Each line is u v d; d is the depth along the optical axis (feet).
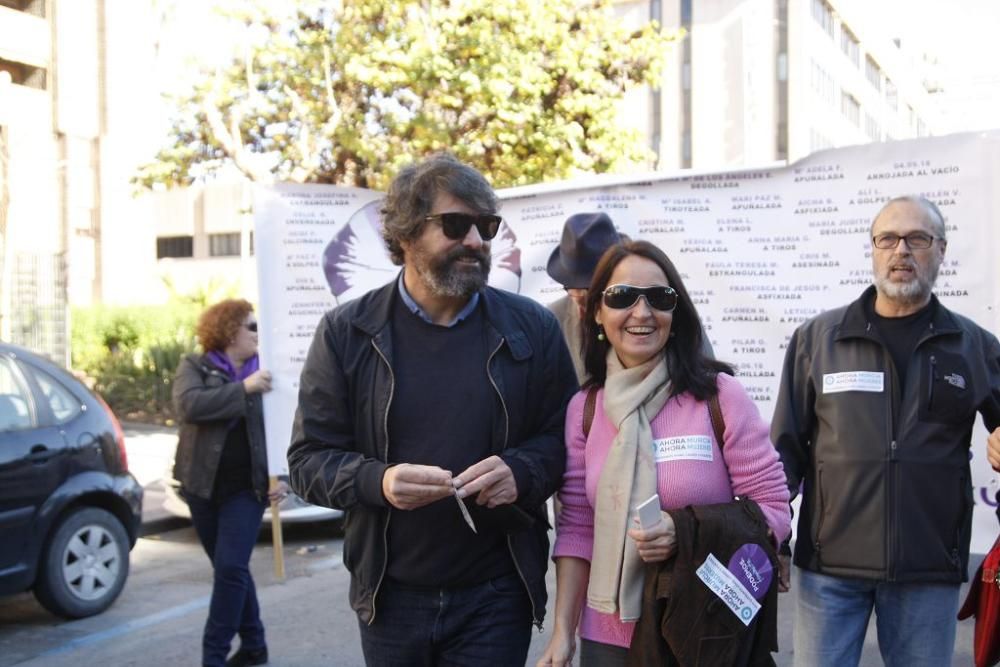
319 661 18.03
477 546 9.37
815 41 179.32
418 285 9.57
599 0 49.39
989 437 10.44
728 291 16.31
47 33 91.50
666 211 16.69
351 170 47.32
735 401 9.23
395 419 9.37
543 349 9.90
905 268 10.64
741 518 8.67
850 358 11.00
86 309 73.26
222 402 15.93
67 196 92.43
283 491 17.16
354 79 45.11
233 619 15.98
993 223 14.58
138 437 51.52
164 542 29.17
